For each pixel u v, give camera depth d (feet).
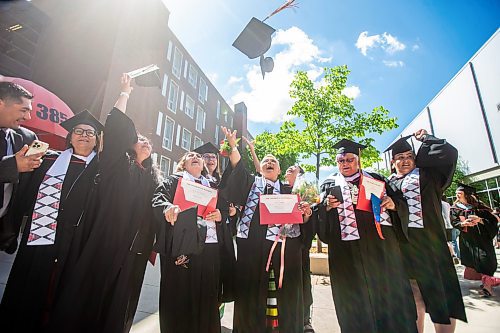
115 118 6.86
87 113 7.55
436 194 9.00
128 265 6.57
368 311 7.01
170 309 6.77
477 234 14.78
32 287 5.77
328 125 24.06
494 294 14.51
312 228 8.10
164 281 7.08
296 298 7.26
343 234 7.80
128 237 6.65
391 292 7.14
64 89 36.55
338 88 23.82
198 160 8.67
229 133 8.55
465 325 10.08
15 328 5.55
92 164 7.07
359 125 23.59
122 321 6.17
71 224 6.39
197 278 7.09
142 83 9.21
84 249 6.05
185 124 65.87
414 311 7.11
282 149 26.99
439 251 8.39
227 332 9.56
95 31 38.14
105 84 35.58
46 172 6.79
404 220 7.88
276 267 7.41
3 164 5.41
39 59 35.68
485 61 53.26
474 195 15.66
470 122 57.77
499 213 30.42
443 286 8.11
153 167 8.14
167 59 59.41
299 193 8.57
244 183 8.45
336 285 7.73
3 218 6.27
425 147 9.34
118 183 6.75
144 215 7.24
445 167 8.99
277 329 7.54
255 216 8.04
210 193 7.47
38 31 35.37
